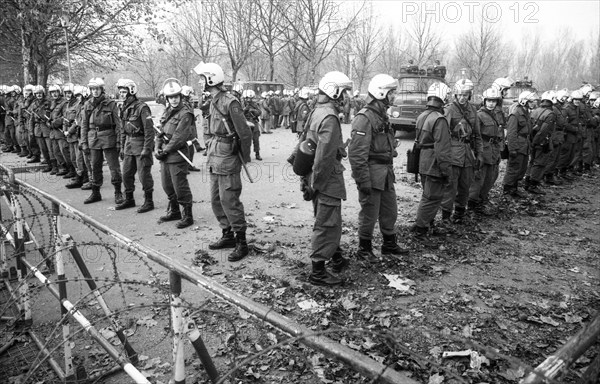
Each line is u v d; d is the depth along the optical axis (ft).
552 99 34.06
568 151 37.91
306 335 5.18
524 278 16.98
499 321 13.53
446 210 23.04
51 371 11.15
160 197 27.76
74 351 11.79
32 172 35.81
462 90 22.30
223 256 18.15
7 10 42.96
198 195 28.30
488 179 25.50
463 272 17.24
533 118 31.40
